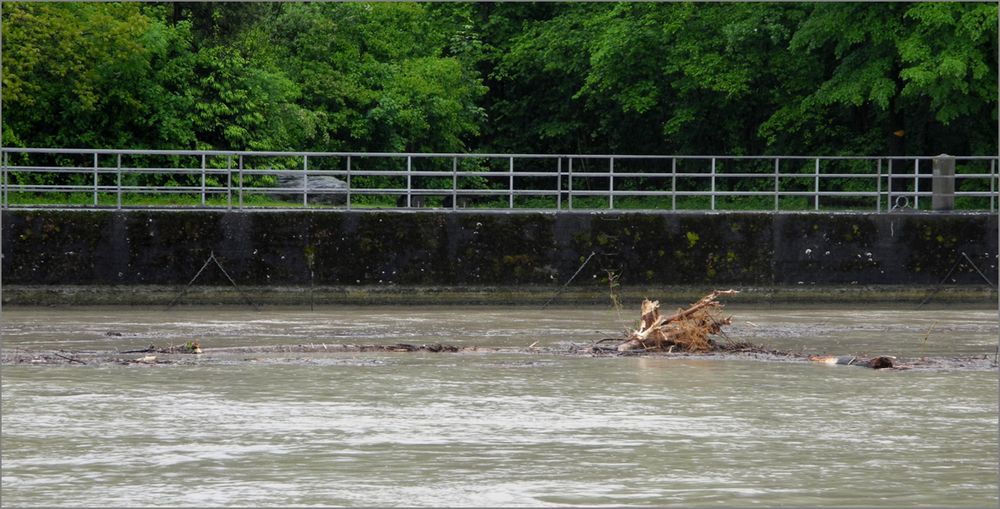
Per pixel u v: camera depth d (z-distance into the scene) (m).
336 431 21.58
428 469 18.84
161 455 19.70
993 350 33.62
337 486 17.81
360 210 46.84
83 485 17.88
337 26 80.19
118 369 28.70
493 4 90.88
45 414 23.02
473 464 19.19
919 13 59.16
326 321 41.12
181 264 46.03
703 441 20.97
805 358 31.23
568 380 27.41
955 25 59.78
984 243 49.28
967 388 26.66
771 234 48.44
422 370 28.88
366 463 19.22
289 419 22.62
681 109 80.06
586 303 47.69
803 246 48.59
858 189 75.44
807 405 24.47
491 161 90.81
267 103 65.81
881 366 29.64
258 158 64.56
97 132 63.25
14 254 45.28
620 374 28.42
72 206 47.28
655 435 21.39
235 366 29.36
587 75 85.19
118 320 41.09
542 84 91.44
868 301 48.84
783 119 74.00
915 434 21.69
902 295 49.06
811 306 48.62
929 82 60.09
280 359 30.61
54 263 45.47
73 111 62.19
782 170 78.00
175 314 43.78
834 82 65.75
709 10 76.12
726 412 23.64
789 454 20.05
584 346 33.44
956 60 58.62
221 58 64.88
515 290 47.44
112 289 45.72
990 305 49.25
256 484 17.92
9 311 44.56
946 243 49.16
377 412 23.36
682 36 76.69
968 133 73.56
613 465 19.17
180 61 63.81
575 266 47.66
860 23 62.31
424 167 80.56
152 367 29.09
